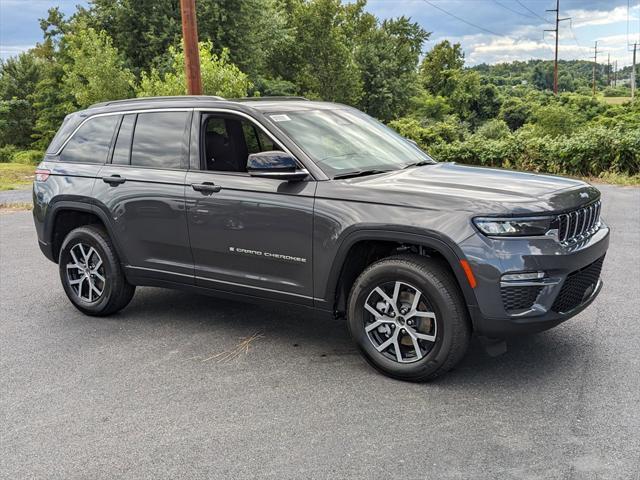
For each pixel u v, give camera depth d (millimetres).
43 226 5590
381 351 3969
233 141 4578
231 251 4480
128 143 5148
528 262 3467
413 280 3717
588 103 73062
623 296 5473
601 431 3182
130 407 3676
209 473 2939
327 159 4246
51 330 5160
